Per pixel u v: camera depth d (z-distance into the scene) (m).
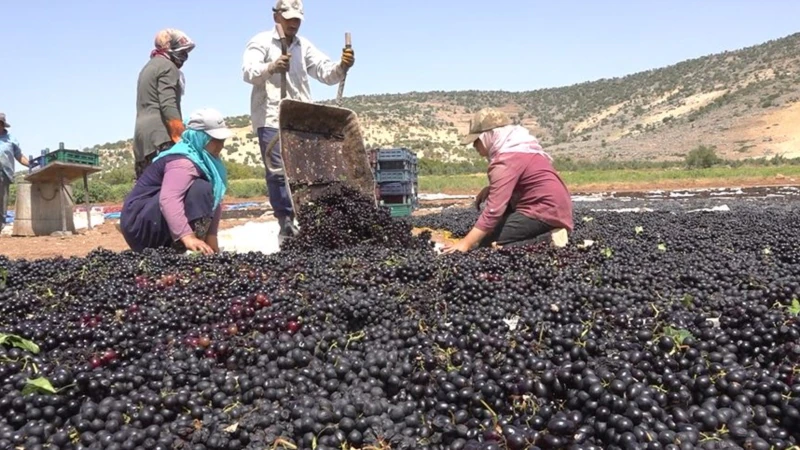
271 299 5.40
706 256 8.10
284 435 3.63
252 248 11.20
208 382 4.09
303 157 9.87
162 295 5.94
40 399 3.70
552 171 8.73
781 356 4.13
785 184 41.66
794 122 127.06
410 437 3.68
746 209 19.25
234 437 3.63
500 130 8.70
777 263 7.76
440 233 14.72
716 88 182.50
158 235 8.66
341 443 3.55
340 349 4.63
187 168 8.53
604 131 184.00
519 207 8.79
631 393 3.49
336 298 5.45
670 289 6.27
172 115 9.98
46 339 4.68
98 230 17.83
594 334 4.35
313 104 9.80
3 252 12.61
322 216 9.10
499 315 5.17
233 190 38.09
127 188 37.50
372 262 7.25
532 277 6.62
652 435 3.30
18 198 16.47
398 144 160.00
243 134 133.75
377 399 3.84
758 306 4.56
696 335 4.36
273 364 4.32
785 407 3.51
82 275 6.80
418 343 4.57
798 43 189.88
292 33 10.25
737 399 3.63
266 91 10.30
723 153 120.38
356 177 10.31
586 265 7.47
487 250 7.73
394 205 16.70
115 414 3.67
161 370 4.15
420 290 6.08
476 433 3.68
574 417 3.45
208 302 5.57
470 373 3.97
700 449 3.26
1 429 3.56
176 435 3.63
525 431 3.48
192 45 10.48
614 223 14.03
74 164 16.14
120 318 5.27
